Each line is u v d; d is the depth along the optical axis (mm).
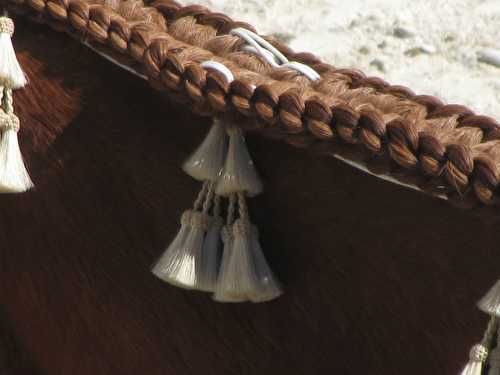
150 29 2943
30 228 3031
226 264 2877
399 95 2908
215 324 2941
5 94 2963
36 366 3129
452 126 2857
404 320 2846
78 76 2984
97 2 2992
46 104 2994
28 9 2977
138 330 2988
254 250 2877
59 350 3066
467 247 2812
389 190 2840
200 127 2930
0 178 2941
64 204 3002
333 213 2865
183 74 2865
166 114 2947
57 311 3045
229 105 2842
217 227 2895
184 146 2939
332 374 2891
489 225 2799
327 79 2912
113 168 2973
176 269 2881
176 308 2959
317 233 2875
